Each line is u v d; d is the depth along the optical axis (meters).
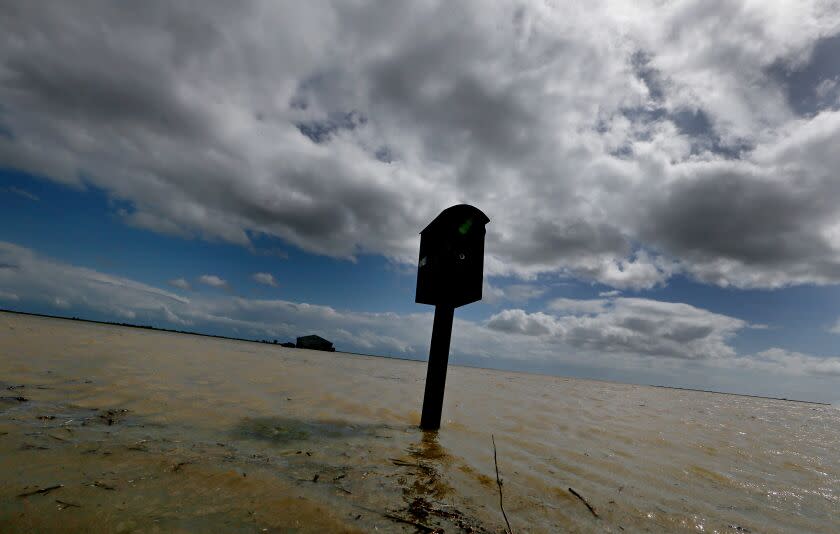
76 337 11.08
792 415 12.60
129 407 4.09
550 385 16.98
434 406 4.80
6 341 7.84
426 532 2.15
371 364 20.19
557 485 3.20
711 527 2.70
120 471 2.46
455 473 3.20
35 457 2.50
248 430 3.80
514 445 4.42
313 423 4.42
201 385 5.91
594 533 2.41
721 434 6.62
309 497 2.40
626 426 6.50
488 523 2.37
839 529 2.88
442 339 4.93
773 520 2.94
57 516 1.86
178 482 2.40
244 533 1.91
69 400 4.05
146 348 10.73
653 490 3.35
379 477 2.92
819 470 4.59
